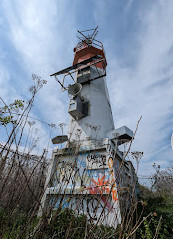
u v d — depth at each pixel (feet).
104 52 57.57
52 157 30.58
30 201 8.52
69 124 41.32
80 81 47.47
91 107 40.32
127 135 32.68
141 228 18.01
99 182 22.53
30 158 9.41
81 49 58.18
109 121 41.34
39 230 7.66
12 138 8.33
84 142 32.27
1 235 7.04
